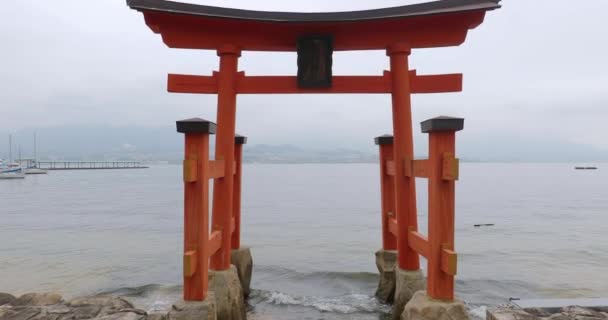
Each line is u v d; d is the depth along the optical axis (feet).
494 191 196.65
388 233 26.66
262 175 435.12
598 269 42.91
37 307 19.98
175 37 22.74
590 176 403.95
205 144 17.40
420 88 23.03
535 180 319.47
